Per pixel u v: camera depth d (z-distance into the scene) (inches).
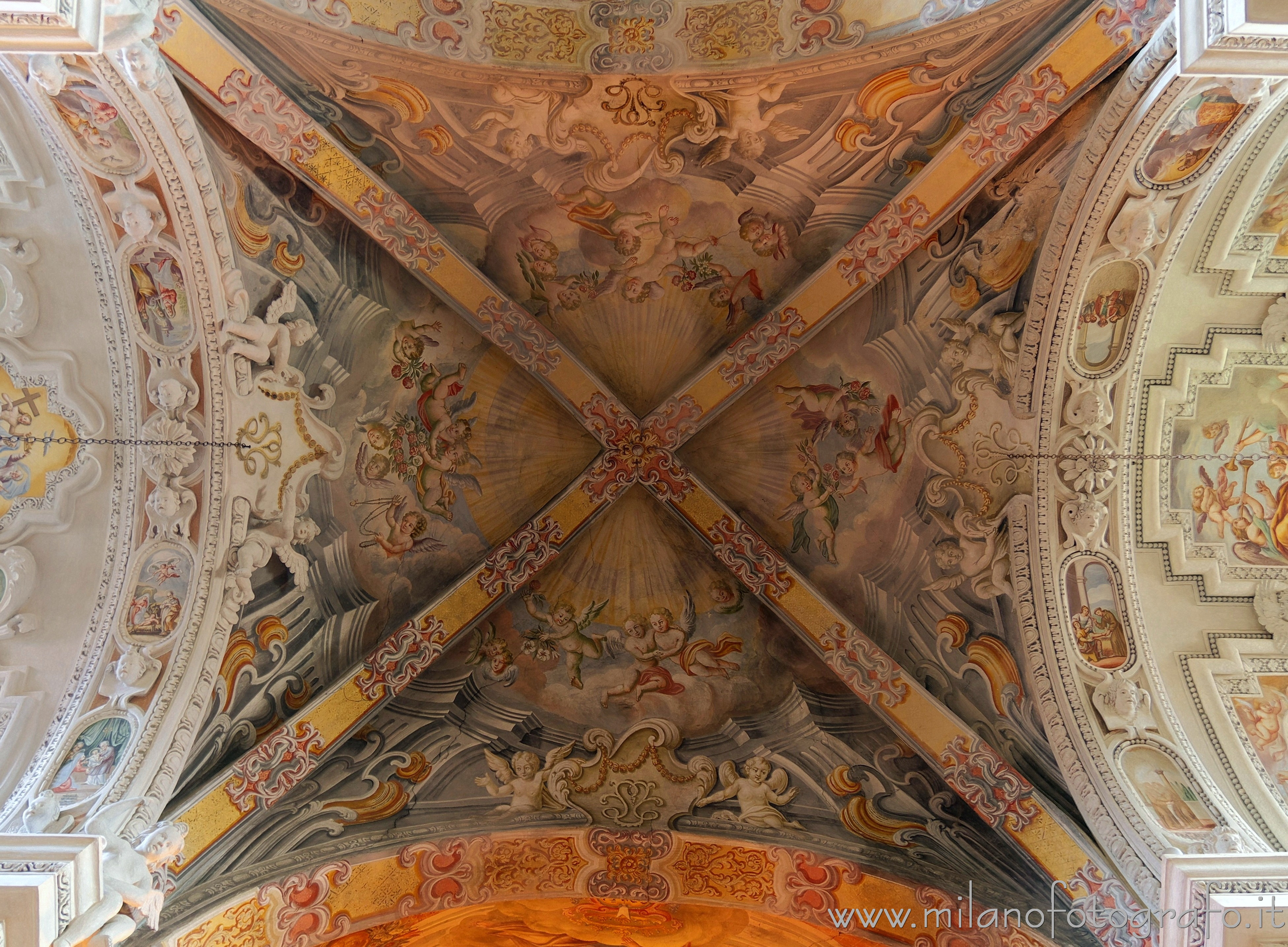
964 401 268.1
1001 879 233.9
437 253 270.4
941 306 265.4
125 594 246.5
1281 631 261.3
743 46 246.8
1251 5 170.6
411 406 287.7
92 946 188.1
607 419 296.0
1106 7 210.8
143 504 251.1
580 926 259.3
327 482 276.1
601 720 286.8
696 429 296.2
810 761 271.6
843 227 268.7
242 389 250.7
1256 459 265.6
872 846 252.7
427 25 242.8
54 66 190.7
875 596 283.3
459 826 262.7
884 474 284.2
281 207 247.9
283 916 234.8
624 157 265.1
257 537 258.5
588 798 273.6
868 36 239.0
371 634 279.1
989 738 255.1
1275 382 260.5
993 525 265.4
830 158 258.5
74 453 251.0
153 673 238.8
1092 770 234.5
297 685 263.0
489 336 285.1
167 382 244.1
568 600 297.3
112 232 230.8
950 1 230.7
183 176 220.8
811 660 285.3
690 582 297.9
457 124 254.7
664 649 294.5
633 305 293.1
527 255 282.2
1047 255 241.0
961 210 252.4
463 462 294.5
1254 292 251.1
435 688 282.0
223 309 240.4
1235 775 238.7
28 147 223.0
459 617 287.1
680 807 271.4
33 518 250.5
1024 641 256.4
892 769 263.0
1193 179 218.4
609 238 281.1
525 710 286.2
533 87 250.2
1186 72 184.1
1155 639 259.8
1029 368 254.1
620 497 299.0
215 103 222.2
